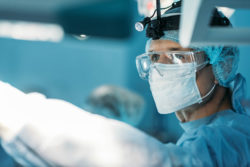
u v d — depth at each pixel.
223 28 0.56
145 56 1.29
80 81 5.48
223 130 1.05
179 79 1.21
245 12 2.37
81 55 5.44
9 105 0.83
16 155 0.78
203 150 0.93
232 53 1.23
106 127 0.82
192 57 1.20
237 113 1.22
